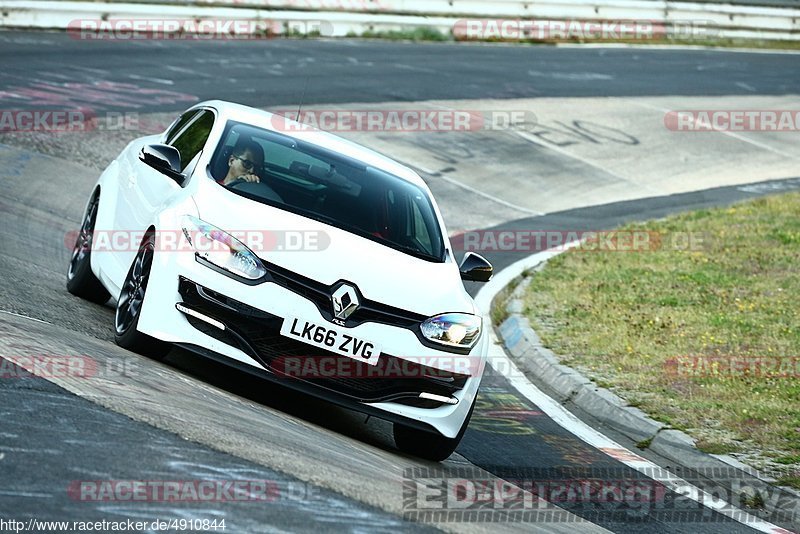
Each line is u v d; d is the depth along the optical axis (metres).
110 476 14.20
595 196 69.06
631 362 33.81
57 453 14.58
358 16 107.75
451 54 105.38
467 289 44.34
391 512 15.84
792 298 43.53
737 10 138.00
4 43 74.56
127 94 64.75
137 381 19.38
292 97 73.81
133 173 27.52
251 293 20.89
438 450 22.52
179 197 22.98
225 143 25.02
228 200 22.72
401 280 22.28
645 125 89.69
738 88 109.12
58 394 17.20
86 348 21.03
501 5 118.94
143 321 21.42
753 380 32.09
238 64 81.81
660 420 28.09
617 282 45.91
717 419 28.33
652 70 112.62
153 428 16.61
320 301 21.11
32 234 35.06
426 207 26.34
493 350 36.81
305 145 26.30
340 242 22.50
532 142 78.44
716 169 81.00
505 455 24.67
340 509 15.16
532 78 98.94
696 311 41.00
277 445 17.70
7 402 16.27
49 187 43.62
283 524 13.78
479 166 70.25
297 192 24.06
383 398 21.41
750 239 55.06
